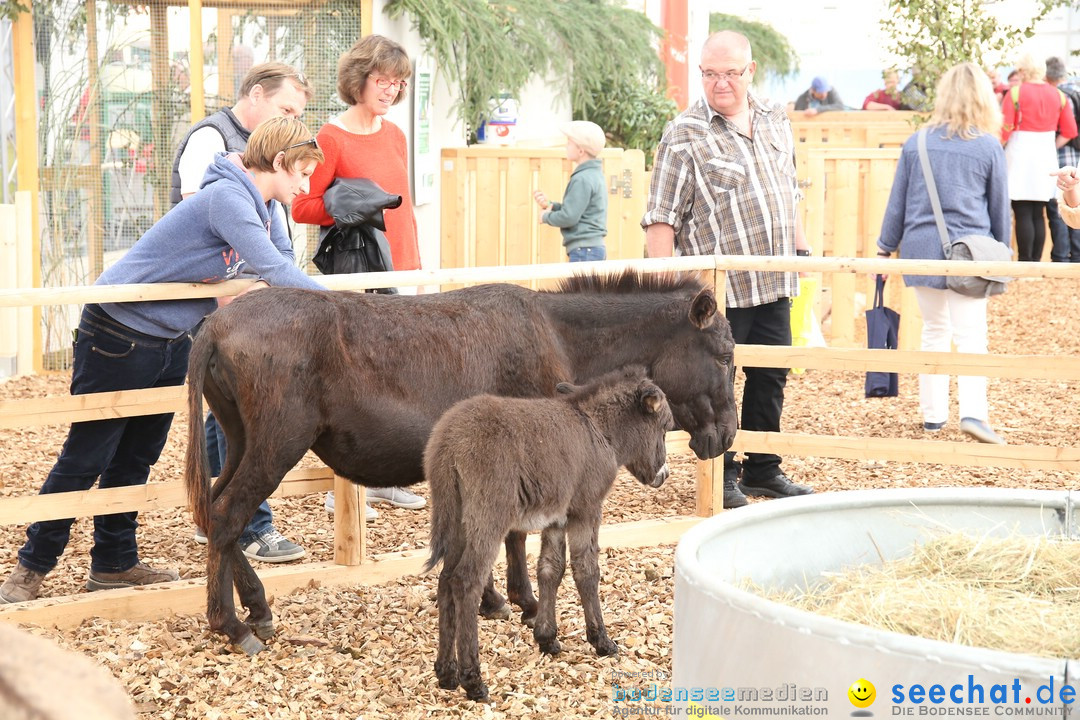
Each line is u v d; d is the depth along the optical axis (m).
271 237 4.86
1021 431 7.86
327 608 4.78
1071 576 2.97
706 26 17.58
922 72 13.17
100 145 9.26
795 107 20.20
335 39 9.09
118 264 4.55
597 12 14.57
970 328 7.12
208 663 4.14
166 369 4.78
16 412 4.33
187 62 9.12
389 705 3.82
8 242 8.92
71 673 0.89
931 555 3.09
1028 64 12.76
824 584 3.06
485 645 4.39
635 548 5.68
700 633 2.37
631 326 4.56
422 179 10.56
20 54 9.11
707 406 4.69
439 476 3.77
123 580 4.92
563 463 3.86
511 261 11.41
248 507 4.06
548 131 14.50
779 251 6.14
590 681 4.03
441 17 10.23
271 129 4.41
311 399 4.02
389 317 4.15
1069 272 5.31
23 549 4.68
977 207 7.12
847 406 8.66
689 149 6.06
